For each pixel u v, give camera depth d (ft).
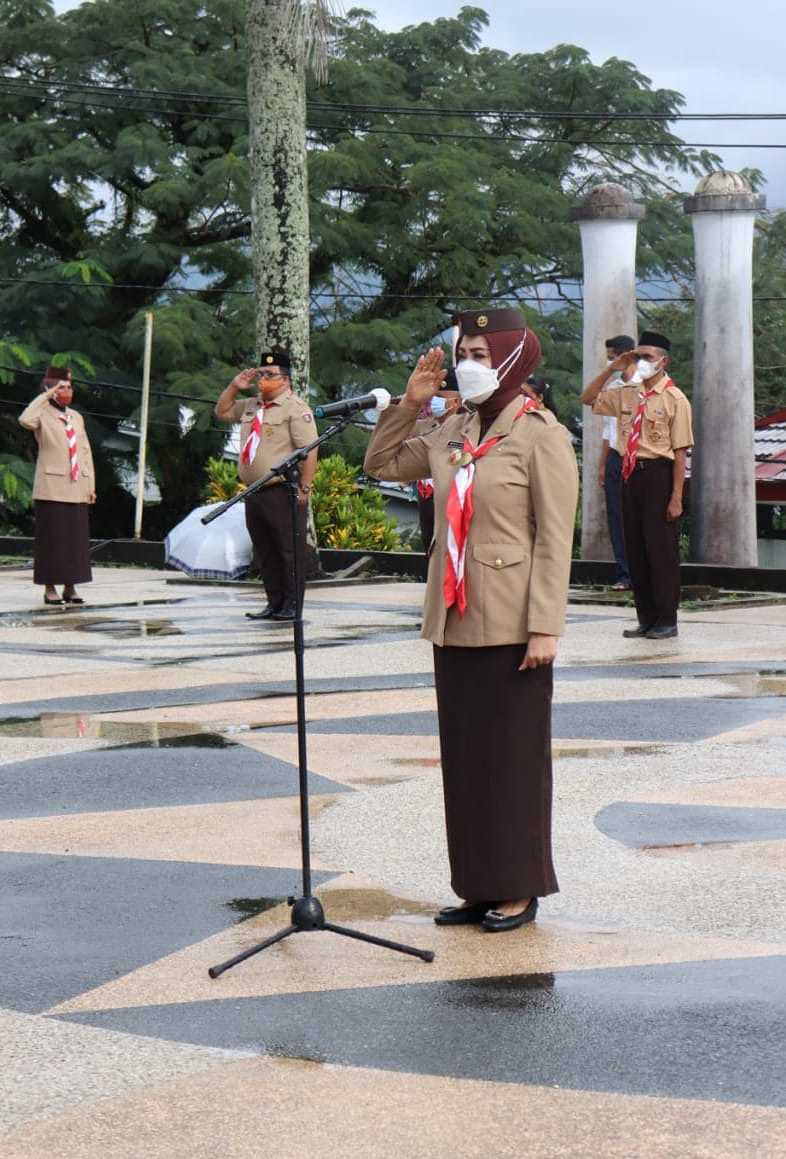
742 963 16.67
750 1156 12.35
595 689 33.42
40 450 51.06
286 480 18.15
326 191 110.11
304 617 47.88
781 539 89.76
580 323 109.91
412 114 114.21
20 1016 15.43
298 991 16.01
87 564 51.72
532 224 110.11
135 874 20.24
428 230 111.65
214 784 25.20
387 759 26.86
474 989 16.01
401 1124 12.96
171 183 102.17
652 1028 14.88
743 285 61.82
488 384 17.62
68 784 25.39
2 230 116.47
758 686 33.81
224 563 60.70
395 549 70.74
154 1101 13.46
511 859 17.84
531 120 122.01
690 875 19.92
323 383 103.76
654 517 41.22
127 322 110.22
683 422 41.14
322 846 21.42
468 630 17.80
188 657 39.32
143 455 74.59
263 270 62.59
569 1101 13.35
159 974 16.57
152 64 106.83
